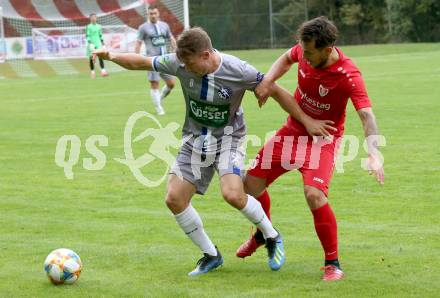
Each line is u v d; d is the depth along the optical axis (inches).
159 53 1248.8
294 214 543.8
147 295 372.8
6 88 1766.7
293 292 373.1
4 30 2605.8
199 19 3280.0
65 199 610.5
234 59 399.5
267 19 3302.2
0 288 386.9
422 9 3373.5
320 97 404.2
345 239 470.0
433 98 1194.6
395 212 536.1
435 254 432.5
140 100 1366.9
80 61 2645.2
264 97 403.5
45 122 1080.8
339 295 366.6
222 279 399.2
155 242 478.6
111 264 430.3
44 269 396.8
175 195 404.8
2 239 490.0
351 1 3563.0
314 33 378.6
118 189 645.3
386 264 416.5
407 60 2209.6
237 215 546.9
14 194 631.2
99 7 2486.5
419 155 741.9
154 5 2456.9
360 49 3002.0
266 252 456.4
